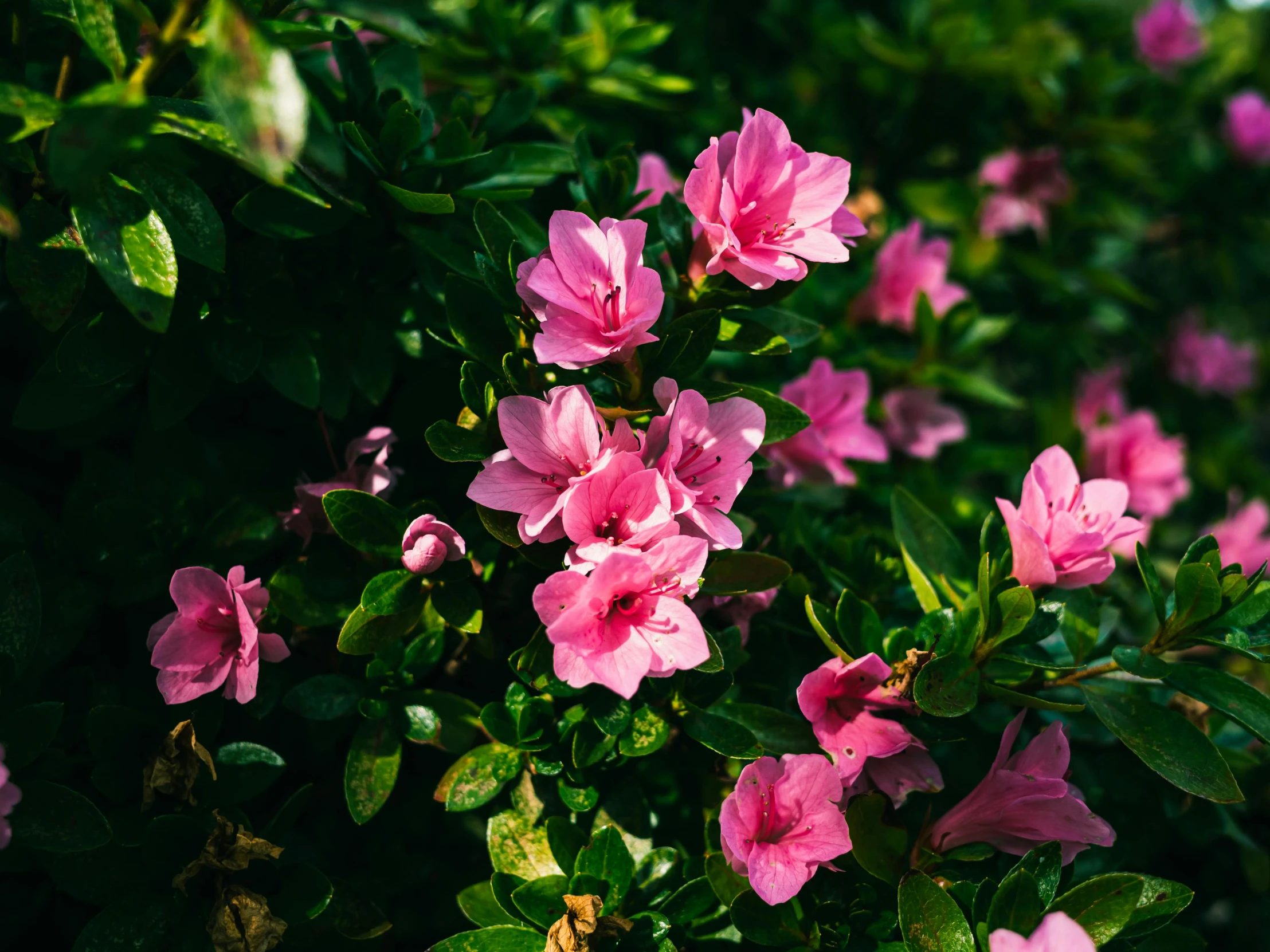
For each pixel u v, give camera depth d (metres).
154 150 0.55
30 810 0.52
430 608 0.58
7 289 0.61
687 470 0.54
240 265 0.58
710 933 0.58
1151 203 1.16
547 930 0.55
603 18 0.73
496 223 0.56
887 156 0.99
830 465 0.67
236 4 0.45
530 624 0.60
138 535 0.58
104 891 0.55
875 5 1.05
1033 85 0.90
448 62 0.72
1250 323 1.46
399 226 0.59
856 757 0.56
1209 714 0.64
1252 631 0.56
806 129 0.92
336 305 0.61
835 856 0.54
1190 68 1.13
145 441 0.60
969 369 0.92
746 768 0.53
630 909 0.56
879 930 0.55
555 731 0.56
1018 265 0.97
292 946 0.58
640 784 0.59
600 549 0.51
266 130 0.46
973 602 0.57
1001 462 0.85
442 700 0.58
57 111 0.51
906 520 0.64
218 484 0.62
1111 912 0.53
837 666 0.56
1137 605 0.80
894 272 0.78
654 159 0.67
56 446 0.63
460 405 0.62
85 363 0.56
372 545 0.56
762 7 1.00
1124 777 0.63
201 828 0.55
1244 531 0.84
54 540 0.58
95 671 0.60
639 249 0.53
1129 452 0.82
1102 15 1.07
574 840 0.56
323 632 0.60
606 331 0.53
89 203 0.51
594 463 0.53
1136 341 1.17
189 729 0.55
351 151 0.58
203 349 0.58
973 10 0.92
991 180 0.93
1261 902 0.71
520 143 0.65
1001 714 0.62
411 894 0.62
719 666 0.53
